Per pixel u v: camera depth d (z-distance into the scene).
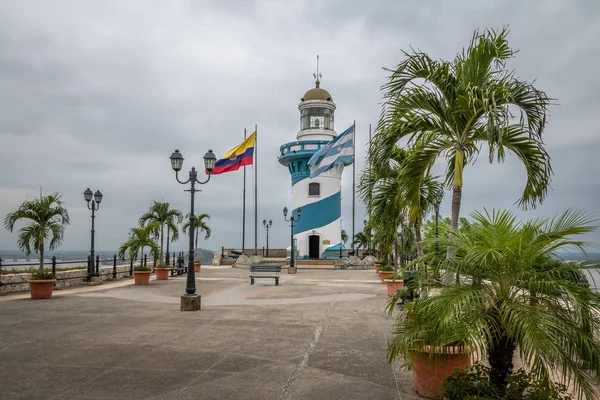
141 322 11.60
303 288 20.83
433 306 5.12
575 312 4.53
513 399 4.64
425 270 5.70
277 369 7.34
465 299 4.73
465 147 8.05
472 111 7.25
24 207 16.53
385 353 8.37
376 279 26.62
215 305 14.95
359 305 14.88
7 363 7.64
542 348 4.23
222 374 7.06
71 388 6.37
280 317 12.43
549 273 4.83
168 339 9.55
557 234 4.82
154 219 29.44
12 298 16.55
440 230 5.86
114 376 6.93
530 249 4.91
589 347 4.38
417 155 8.19
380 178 12.48
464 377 5.03
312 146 44.91
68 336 9.84
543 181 7.55
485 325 4.61
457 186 7.76
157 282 24.27
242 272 33.38
